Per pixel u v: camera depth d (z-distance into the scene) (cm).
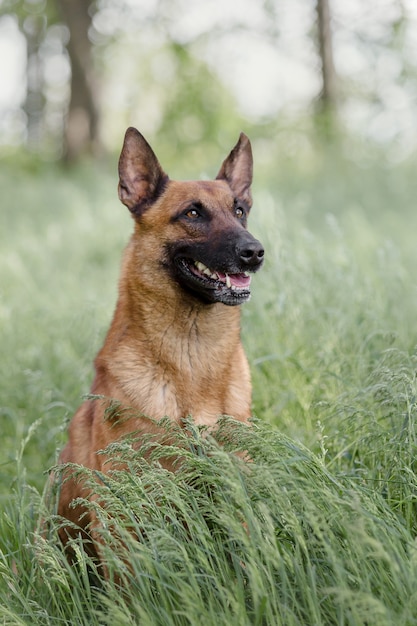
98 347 891
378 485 545
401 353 628
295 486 447
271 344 796
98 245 1783
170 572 433
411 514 509
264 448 494
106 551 467
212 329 609
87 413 644
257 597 409
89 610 478
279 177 2772
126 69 4741
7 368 966
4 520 607
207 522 523
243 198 738
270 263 880
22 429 827
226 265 618
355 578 418
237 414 616
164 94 4694
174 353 598
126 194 674
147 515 507
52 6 3981
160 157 4172
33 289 1288
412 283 955
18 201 2584
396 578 400
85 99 3734
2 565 521
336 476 512
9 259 1488
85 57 3712
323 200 2272
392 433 564
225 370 613
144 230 657
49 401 849
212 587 453
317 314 828
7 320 1089
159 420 579
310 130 3278
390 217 1838
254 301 853
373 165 2719
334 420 654
